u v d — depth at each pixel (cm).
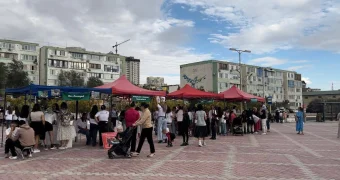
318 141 1506
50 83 6806
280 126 2812
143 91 1499
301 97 10394
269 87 9106
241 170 795
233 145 1335
